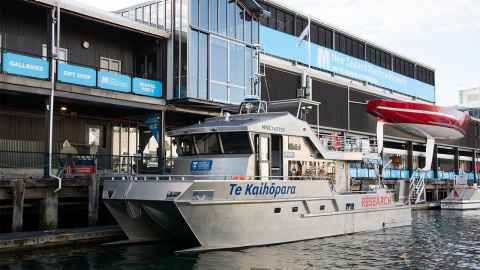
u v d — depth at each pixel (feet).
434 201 129.49
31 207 55.31
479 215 101.30
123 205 49.73
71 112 73.36
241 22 80.02
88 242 51.80
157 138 71.97
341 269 43.52
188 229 48.16
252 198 48.91
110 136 78.48
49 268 41.11
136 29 68.49
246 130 51.13
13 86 55.62
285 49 106.11
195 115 80.43
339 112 107.65
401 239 60.90
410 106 117.08
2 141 66.18
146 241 52.85
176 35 71.67
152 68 74.38
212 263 43.47
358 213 62.95
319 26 117.80
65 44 68.59
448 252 53.42
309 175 58.54
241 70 79.30
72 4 61.31
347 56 126.21
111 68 73.82
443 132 122.01
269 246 50.93
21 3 62.54
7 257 44.55
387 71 142.10
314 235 56.03
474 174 166.09
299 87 96.32
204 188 45.52
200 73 72.02
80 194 56.34
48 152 56.95
